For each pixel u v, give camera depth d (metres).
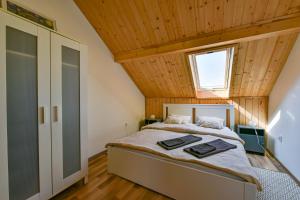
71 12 2.57
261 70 2.88
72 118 1.96
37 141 1.58
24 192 1.49
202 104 3.94
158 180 1.94
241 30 2.28
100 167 2.62
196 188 1.69
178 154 1.92
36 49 1.55
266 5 1.97
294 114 2.23
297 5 1.89
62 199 1.82
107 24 2.86
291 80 2.36
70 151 1.94
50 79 1.68
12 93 1.39
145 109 4.87
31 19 1.69
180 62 3.27
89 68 2.90
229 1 2.04
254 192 1.42
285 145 2.52
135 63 3.66
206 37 2.54
